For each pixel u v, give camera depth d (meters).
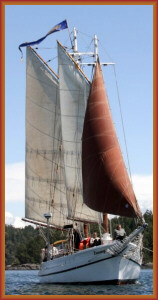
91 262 44.91
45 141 59.19
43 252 55.53
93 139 45.97
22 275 88.25
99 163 45.19
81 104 52.97
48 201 58.75
